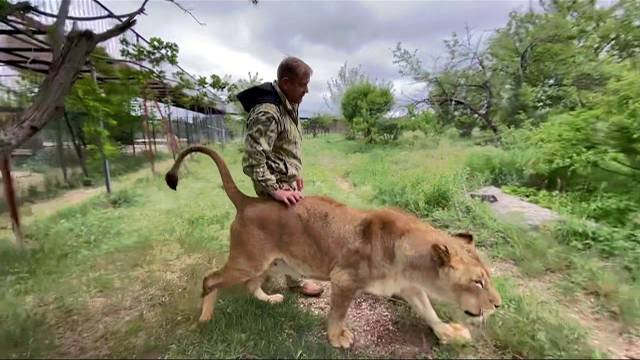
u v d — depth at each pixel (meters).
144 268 3.89
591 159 5.81
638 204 5.00
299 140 3.03
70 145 9.80
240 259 2.62
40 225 5.51
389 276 2.34
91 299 3.23
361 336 2.62
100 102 7.58
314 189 7.89
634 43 15.94
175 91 12.91
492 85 17.67
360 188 8.26
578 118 6.53
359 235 2.36
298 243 2.53
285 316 2.79
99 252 4.36
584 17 17.44
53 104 3.88
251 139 2.59
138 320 2.74
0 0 4.34
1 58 9.41
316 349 2.38
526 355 2.29
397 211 2.58
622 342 2.51
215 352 2.34
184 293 3.12
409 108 20.02
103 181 10.05
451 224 5.11
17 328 2.64
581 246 4.04
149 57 9.03
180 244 4.47
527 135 8.90
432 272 2.21
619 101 5.69
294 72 2.66
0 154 3.65
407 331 2.67
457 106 19.62
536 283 3.42
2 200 6.68
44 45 7.90
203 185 9.09
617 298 2.96
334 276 2.40
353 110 23.36
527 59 16.73
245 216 2.62
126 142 13.11
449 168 8.07
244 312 2.81
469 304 2.09
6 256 4.14
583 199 5.83
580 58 15.18
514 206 5.66
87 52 4.04
